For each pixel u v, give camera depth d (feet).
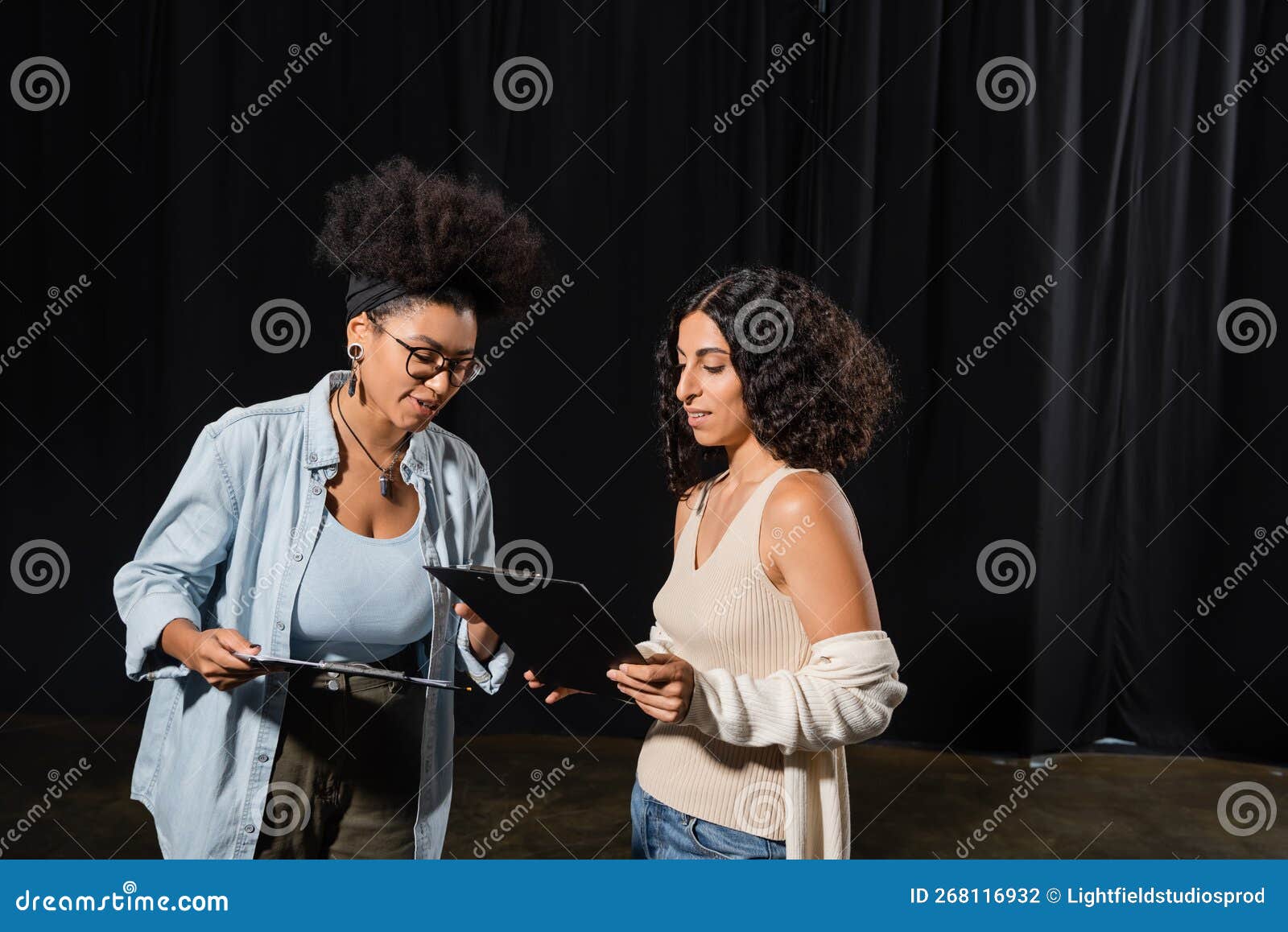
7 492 11.85
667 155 11.78
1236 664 11.82
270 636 4.54
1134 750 12.02
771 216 11.82
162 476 11.73
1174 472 11.87
